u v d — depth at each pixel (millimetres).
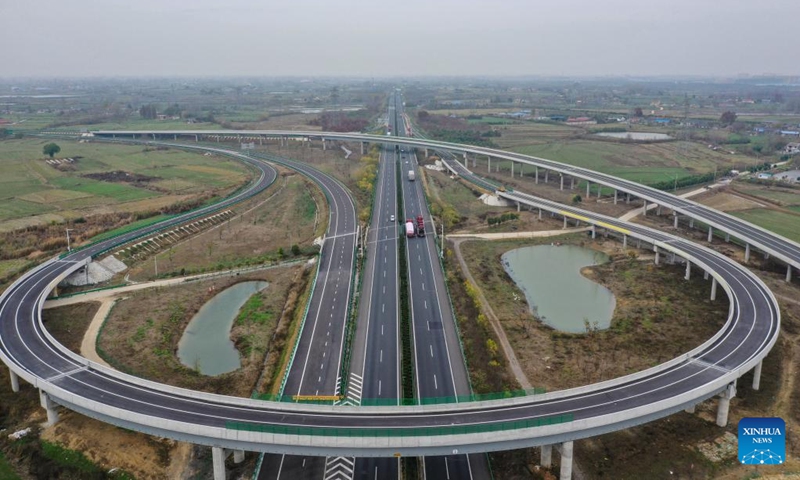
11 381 114250
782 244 180500
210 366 124625
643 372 102688
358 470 91500
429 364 121812
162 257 194250
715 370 103938
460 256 194500
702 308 151125
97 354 127375
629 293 164000
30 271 163625
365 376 116312
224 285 169750
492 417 91062
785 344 130625
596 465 93125
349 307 148750
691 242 187125
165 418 90750
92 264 176750
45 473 92812
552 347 131000
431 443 84250
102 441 99500
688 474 91000
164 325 142500
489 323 142625
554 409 92812
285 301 157125
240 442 86562
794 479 89500
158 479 91188
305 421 90312
